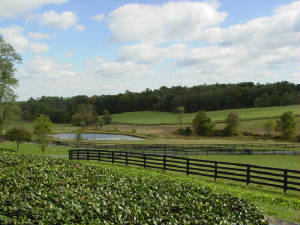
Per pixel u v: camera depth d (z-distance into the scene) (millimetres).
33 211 5953
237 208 8578
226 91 129250
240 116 90750
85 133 79938
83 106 113062
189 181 14227
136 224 6176
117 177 11602
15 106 41969
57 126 102188
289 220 8859
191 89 172250
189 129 77812
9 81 36312
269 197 11750
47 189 8062
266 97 116625
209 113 110125
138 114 127875
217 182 15453
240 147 43875
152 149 37781
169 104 132625
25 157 14898
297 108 99125
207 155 33375
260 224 7551
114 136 72438
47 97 163250
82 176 10930
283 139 62031
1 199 6449
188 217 7027
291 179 19719
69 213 6273
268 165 26078
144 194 8938
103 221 6113
